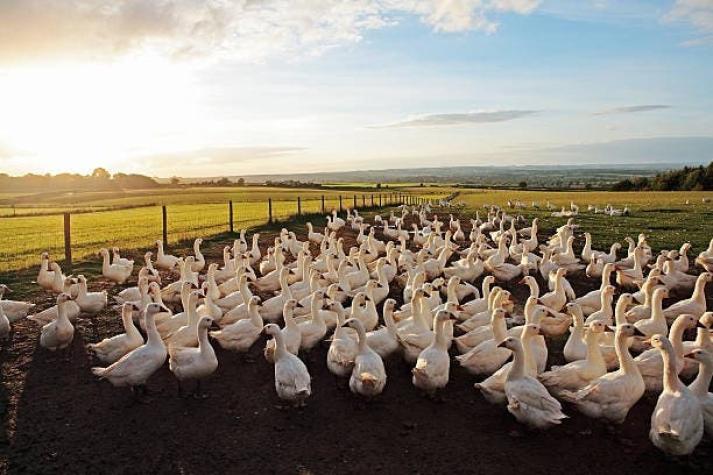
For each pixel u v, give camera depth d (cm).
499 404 949
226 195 9150
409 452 804
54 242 2856
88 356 1192
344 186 15050
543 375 903
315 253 2630
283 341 967
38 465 775
